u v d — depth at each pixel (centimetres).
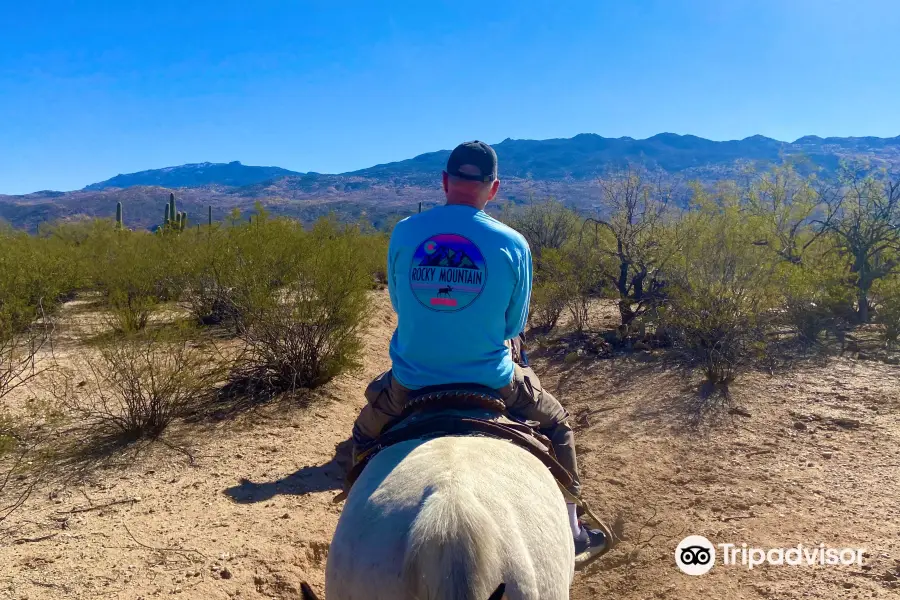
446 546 204
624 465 656
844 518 525
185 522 525
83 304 1380
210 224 1500
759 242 1219
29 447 660
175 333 873
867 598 423
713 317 930
